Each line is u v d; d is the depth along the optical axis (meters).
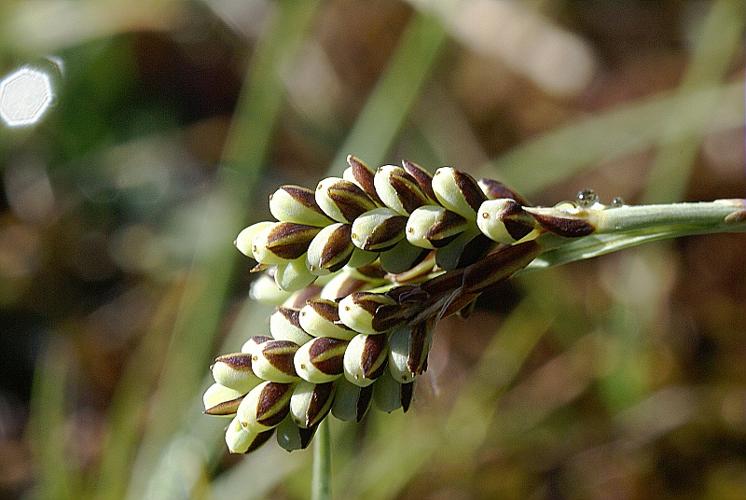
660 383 0.19
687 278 0.20
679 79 0.23
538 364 0.19
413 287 0.11
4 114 0.22
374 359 0.11
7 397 0.20
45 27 0.23
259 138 0.16
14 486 0.19
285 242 0.11
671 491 0.17
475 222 0.11
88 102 0.24
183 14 0.24
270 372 0.11
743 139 0.22
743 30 0.23
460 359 0.20
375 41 0.24
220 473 0.18
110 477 0.16
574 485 0.18
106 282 0.22
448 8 0.17
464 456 0.18
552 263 0.11
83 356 0.20
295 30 0.16
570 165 0.21
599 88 0.24
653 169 0.21
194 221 0.22
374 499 0.16
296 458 0.16
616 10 0.25
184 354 0.16
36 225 0.22
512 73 0.24
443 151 0.23
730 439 0.18
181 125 0.24
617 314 0.19
